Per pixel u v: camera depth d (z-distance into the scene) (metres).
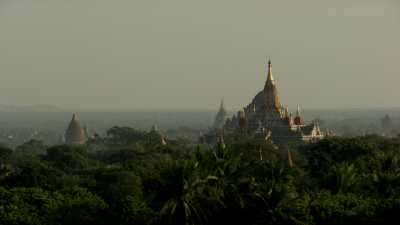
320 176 127.75
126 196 105.31
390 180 111.25
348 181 110.81
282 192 91.75
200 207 88.44
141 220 90.31
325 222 94.31
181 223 87.50
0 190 105.06
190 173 88.25
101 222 95.69
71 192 113.44
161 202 88.62
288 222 90.25
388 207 95.31
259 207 90.50
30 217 93.69
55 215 96.00
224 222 90.81
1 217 92.44
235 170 96.56
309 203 97.62
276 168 115.12
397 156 144.12
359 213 94.31
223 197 90.81
